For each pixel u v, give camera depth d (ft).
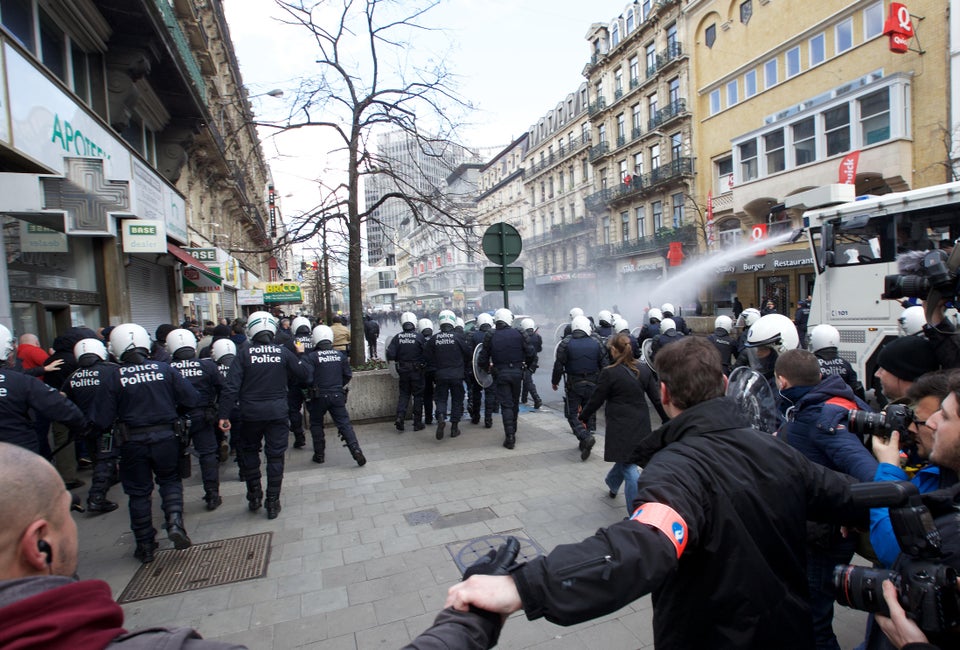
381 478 19.13
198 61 51.96
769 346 13.48
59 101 22.36
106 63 30.81
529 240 168.45
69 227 20.18
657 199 108.68
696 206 90.68
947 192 21.76
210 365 17.70
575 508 15.62
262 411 15.69
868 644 5.99
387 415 28.84
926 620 4.01
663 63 100.53
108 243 30.37
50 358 19.16
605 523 14.52
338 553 13.37
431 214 34.53
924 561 4.18
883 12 63.05
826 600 8.30
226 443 23.36
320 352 20.68
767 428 8.73
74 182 20.29
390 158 33.35
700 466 4.63
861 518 4.84
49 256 25.32
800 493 4.82
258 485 16.57
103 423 13.10
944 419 5.03
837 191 26.08
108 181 20.95
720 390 5.28
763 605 4.38
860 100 65.05
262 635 10.01
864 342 24.70
